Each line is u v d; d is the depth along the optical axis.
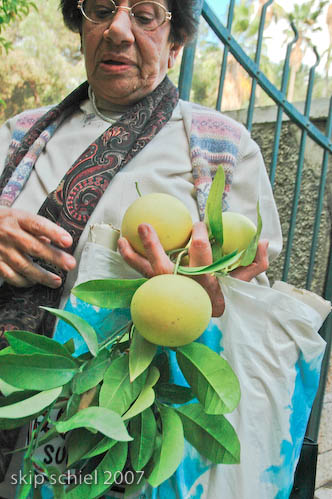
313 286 2.36
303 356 0.90
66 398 0.75
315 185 2.38
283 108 1.91
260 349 0.87
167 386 0.77
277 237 1.23
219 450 0.71
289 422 0.88
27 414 0.60
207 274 0.76
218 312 0.82
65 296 1.01
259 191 1.20
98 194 1.02
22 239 0.88
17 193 1.12
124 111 1.16
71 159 1.13
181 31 1.18
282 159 2.47
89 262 0.86
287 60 1.88
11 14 2.62
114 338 0.76
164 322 0.62
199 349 0.70
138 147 1.08
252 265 0.84
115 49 1.05
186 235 0.75
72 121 1.20
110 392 0.67
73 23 1.27
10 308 0.97
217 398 0.67
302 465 1.20
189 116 1.16
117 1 1.05
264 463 0.86
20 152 1.17
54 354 0.68
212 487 0.83
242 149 1.18
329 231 2.35
